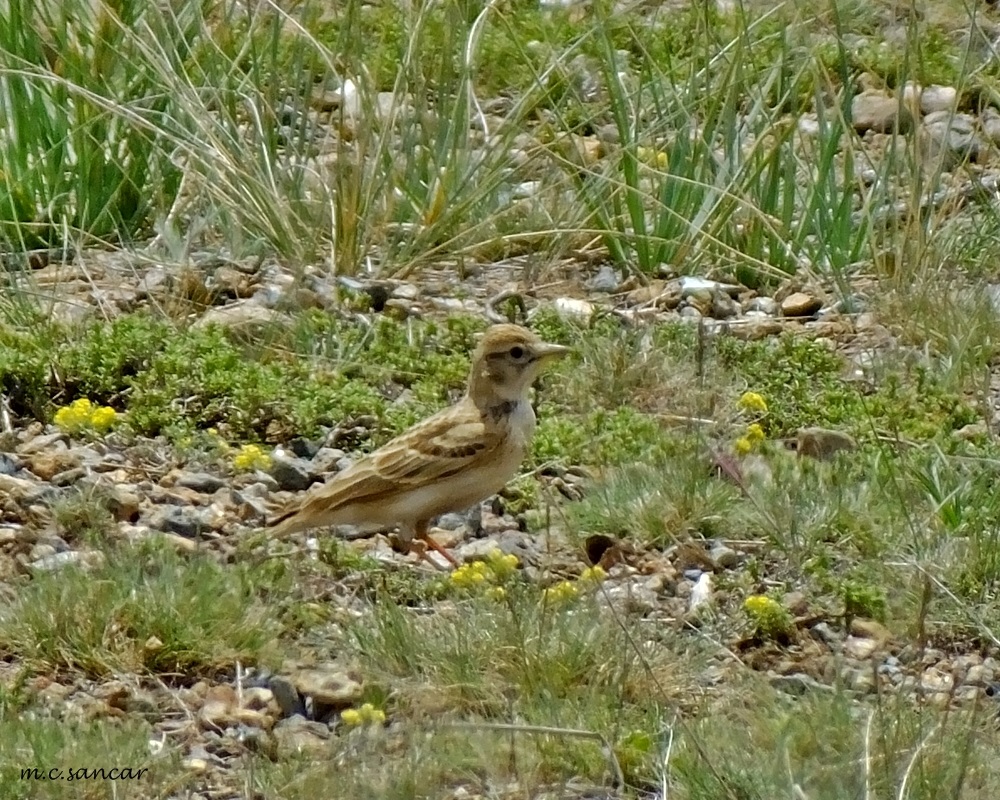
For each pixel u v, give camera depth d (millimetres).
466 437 10477
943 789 7988
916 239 15320
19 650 9266
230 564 10242
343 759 8344
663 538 11086
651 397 13211
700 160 16312
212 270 15203
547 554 10742
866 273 15852
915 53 18906
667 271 16016
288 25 18234
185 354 12930
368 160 16219
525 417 10680
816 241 16250
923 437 12609
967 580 10422
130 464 11766
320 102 17000
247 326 13805
